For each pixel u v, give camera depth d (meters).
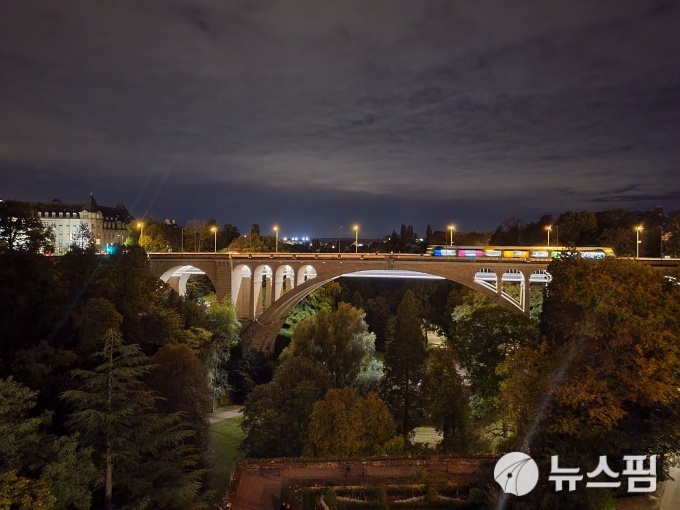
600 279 26.08
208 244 120.12
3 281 36.47
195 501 25.59
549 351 29.89
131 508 21.34
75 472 19.92
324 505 25.42
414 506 25.66
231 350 65.06
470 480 27.69
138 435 23.14
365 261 65.88
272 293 71.50
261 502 26.00
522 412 28.83
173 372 35.53
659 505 24.52
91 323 37.94
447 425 37.56
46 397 29.72
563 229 92.50
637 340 25.38
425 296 93.94
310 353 52.59
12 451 19.19
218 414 52.91
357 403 32.84
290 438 36.53
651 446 25.17
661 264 56.56
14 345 34.78
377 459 30.05
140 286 49.25
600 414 24.53
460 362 43.38
